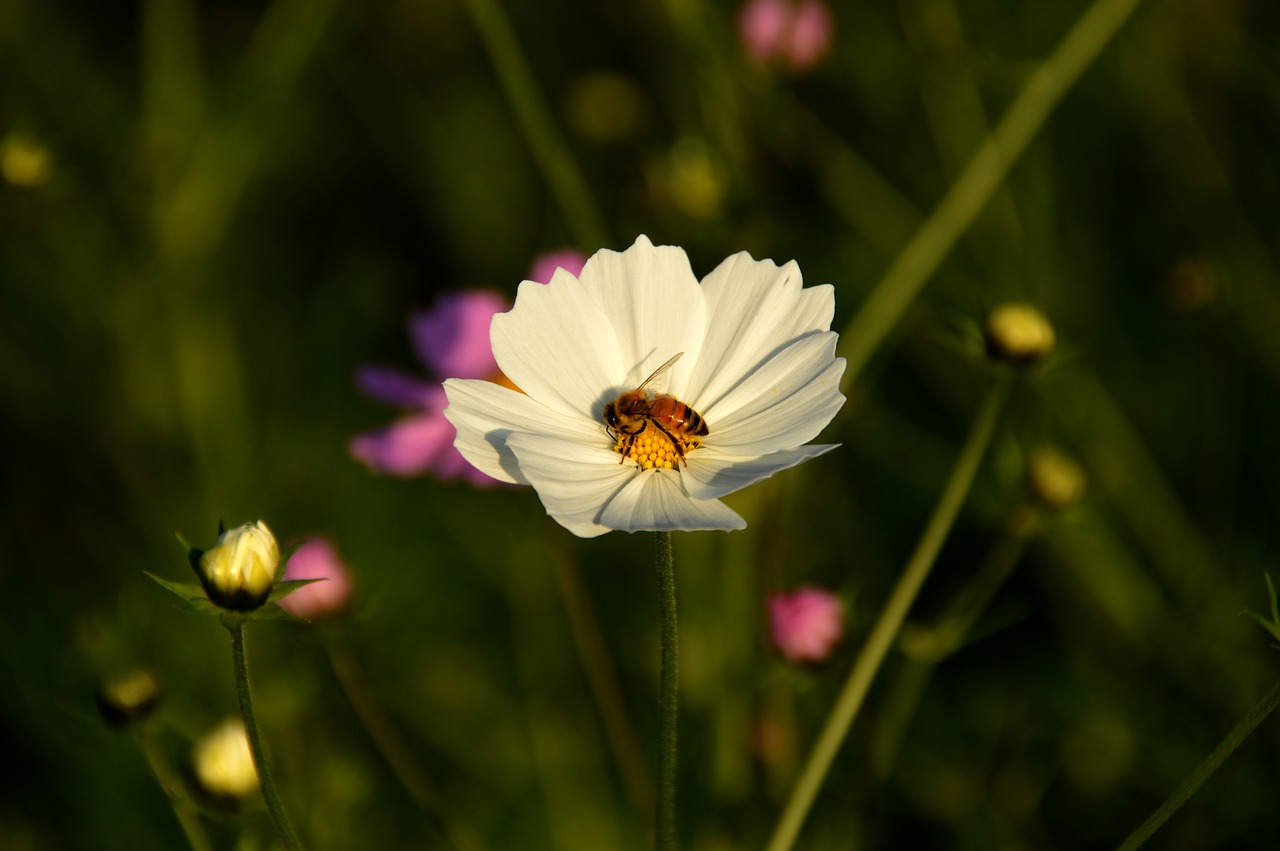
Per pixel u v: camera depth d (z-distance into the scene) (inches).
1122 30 26.4
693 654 23.0
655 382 18.4
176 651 22.7
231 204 26.6
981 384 24.8
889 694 23.1
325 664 23.7
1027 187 26.8
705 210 23.2
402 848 23.3
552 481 17.7
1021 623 24.4
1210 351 25.8
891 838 22.8
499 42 22.6
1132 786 22.8
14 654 22.6
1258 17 26.7
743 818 20.9
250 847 19.1
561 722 23.8
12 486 26.2
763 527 22.3
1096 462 23.7
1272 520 24.6
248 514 25.2
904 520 25.5
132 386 26.5
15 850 22.0
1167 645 23.3
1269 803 22.0
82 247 25.9
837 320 26.6
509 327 18.2
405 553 25.9
